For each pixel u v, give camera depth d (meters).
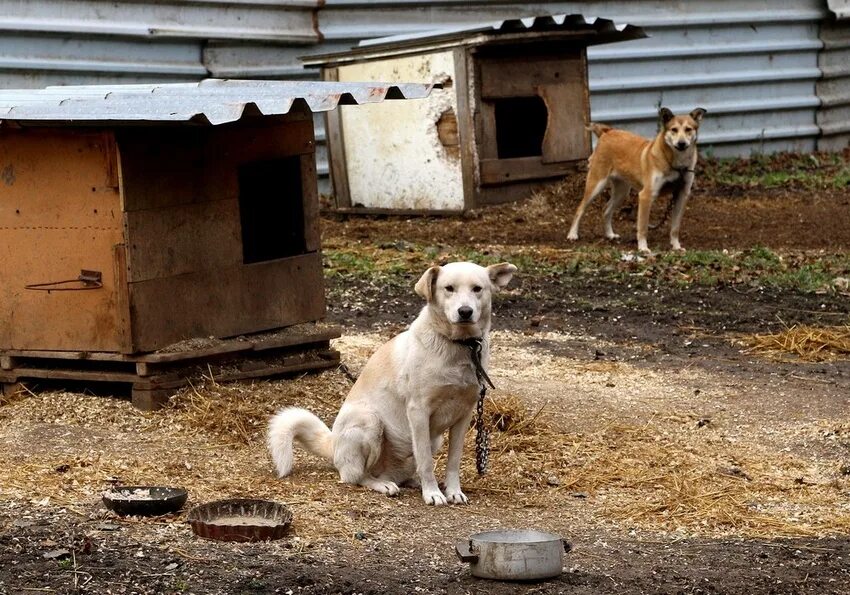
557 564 4.61
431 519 5.35
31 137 6.62
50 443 6.16
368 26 15.86
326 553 4.77
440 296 5.44
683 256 12.11
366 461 5.74
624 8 17.66
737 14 18.53
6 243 6.82
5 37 12.84
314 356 7.42
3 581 4.31
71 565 4.47
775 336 9.20
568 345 9.01
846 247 12.93
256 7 14.79
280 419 5.91
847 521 5.54
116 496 5.21
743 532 5.37
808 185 17.09
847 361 8.73
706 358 8.74
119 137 6.40
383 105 14.36
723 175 17.78
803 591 4.61
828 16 19.34
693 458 6.42
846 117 20.06
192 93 6.84
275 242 7.75
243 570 4.51
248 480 5.75
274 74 15.13
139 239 6.55
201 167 6.83
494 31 13.46
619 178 12.94
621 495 5.86
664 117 12.36
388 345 5.83
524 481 5.99
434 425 5.66
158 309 6.69
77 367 6.93
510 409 6.91
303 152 7.34
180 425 6.50
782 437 6.88
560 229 13.80
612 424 6.99
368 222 14.30
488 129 14.03
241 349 7.00
